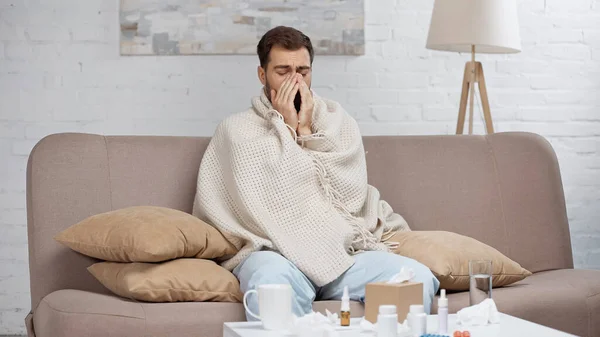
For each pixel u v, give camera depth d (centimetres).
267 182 251
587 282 247
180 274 214
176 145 278
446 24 331
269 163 251
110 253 223
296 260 231
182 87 393
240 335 165
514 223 286
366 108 401
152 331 199
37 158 257
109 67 390
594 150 414
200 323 203
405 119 404
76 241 230
